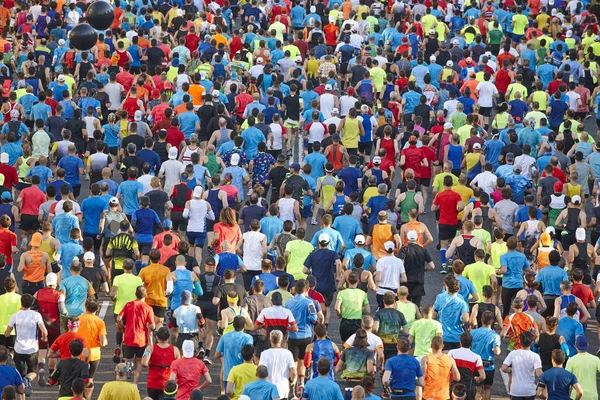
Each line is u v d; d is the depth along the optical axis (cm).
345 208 6297
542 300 5494
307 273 5862
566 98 9100
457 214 6894
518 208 6712
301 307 5281
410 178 6806
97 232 6581
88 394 5091
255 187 6575
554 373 4903
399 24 10812
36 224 6869
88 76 8756
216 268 5838
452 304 5356
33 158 7312
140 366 5425
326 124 8044
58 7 11362
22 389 4919
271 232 6312
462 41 10594
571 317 5341
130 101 8412
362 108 8075
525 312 5359
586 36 11381
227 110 8531
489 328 5178
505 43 10506
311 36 10850
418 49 10812
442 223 6931
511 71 9556
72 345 4847
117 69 9181
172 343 5759
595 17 12238
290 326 5197
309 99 8706
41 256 5878
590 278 6362
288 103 8594
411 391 4784
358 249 5919
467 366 4938
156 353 4953
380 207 6569
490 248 6203
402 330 5247
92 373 5228
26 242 6950
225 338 4984
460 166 7694
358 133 8006
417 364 4794
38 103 8250
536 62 10631
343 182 6819
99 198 6581
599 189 7394
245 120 7875
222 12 11994
